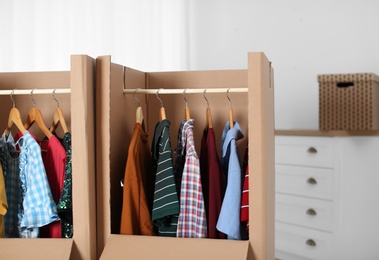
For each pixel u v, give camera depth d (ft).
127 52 14.42
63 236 5.59
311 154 10.43
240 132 5.65
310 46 12.76
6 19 14.73
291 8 13.01
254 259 5.08
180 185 5.77
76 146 5.24
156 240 5.17
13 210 5.84
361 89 10.13
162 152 5.47
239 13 13.75
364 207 9.92
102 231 5.42
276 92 13.37
